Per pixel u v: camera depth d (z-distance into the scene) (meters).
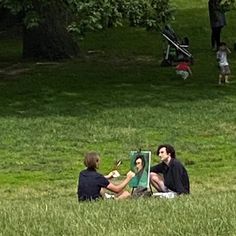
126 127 19.61
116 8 22.38
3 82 25.23
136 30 35.12
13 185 15.00
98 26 21.97
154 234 8.13
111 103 22.31
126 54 30.61
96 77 26.00
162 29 27.03
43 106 22.03
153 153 17.25
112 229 8.48
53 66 27.80
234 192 12.86
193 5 41.16
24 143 18.11
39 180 15.38
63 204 10.68
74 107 21.84
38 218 9.23
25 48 29.17
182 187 12.37
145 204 10.18
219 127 19.78
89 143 18.19
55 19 28.67
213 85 24.98
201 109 21.64
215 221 8.51
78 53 29.41
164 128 19.58
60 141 18.33
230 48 31.95
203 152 17.53
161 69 27.48
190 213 9.12
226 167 16.38
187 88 24.48
